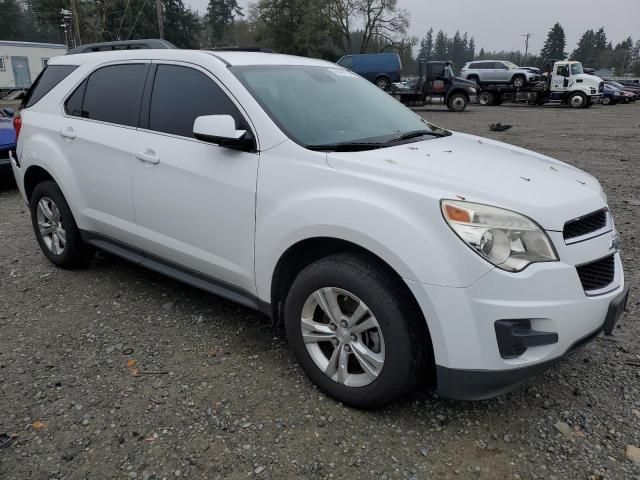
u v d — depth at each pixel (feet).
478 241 7.72
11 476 7.79
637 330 12.05
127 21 178.29
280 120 10.22
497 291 7.68
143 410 9.24
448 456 8.23
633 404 9.46
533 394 9.75
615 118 71.82
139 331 12.01
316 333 9.47
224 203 10.43
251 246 10.16
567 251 8.09
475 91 88.02
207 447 8.37
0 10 252.62
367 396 8.87
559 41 410.93
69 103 14.40
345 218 8.54
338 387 9.26
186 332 11.96
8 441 8.49
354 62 101.35
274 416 9.08
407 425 8.89
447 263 7.79
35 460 8.11
